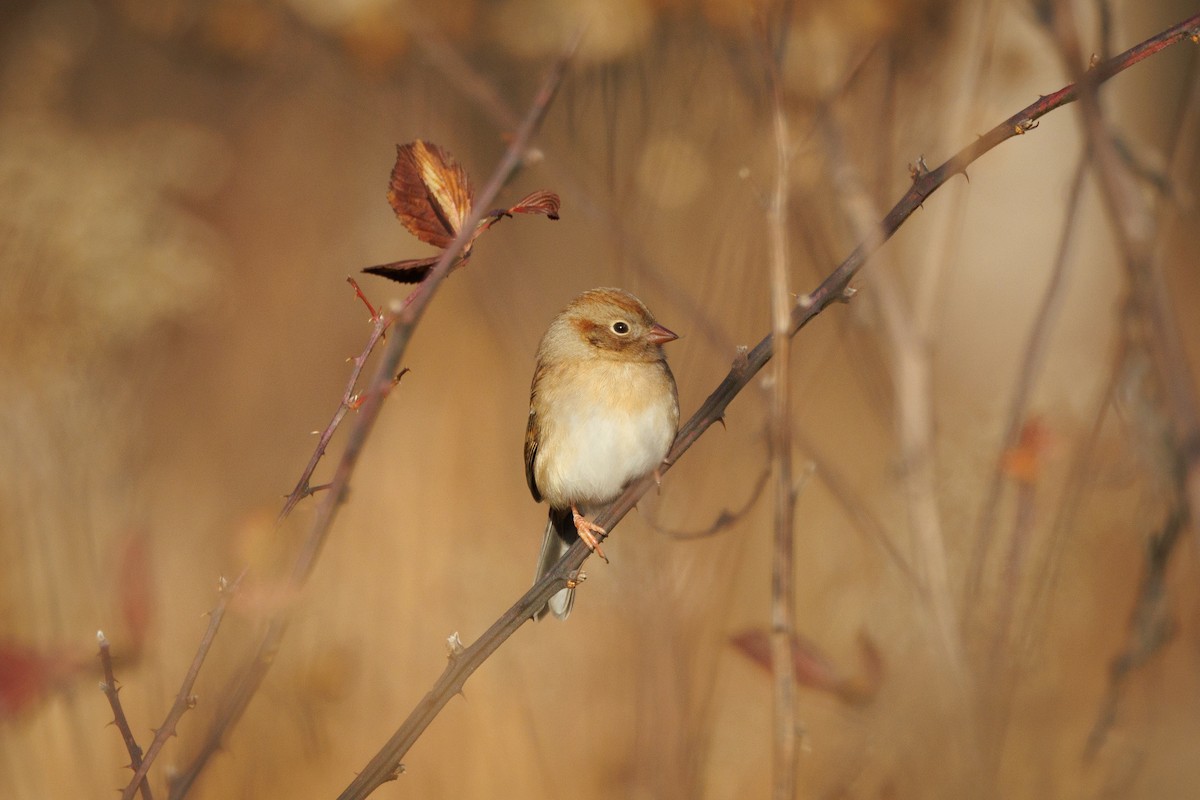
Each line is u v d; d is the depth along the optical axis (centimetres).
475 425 1702
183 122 2316
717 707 1011
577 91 1101
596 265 1483
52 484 1092
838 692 706
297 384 1928
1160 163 693
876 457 1279
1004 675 674
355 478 1659
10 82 1424
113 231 1140
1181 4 2123
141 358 1220
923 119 946
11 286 1103
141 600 605
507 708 1179
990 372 1667
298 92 1903
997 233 1714
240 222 2189
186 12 1417
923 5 955
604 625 1110
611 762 1055
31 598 1010
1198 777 815
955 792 669
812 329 1430
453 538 1409
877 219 787
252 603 506
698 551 932
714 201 1030
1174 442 701
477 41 1265
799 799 888
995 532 801
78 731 940
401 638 1275
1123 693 787
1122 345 701
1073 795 797
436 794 1156
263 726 1077
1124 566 870
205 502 1595
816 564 1120
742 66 916
